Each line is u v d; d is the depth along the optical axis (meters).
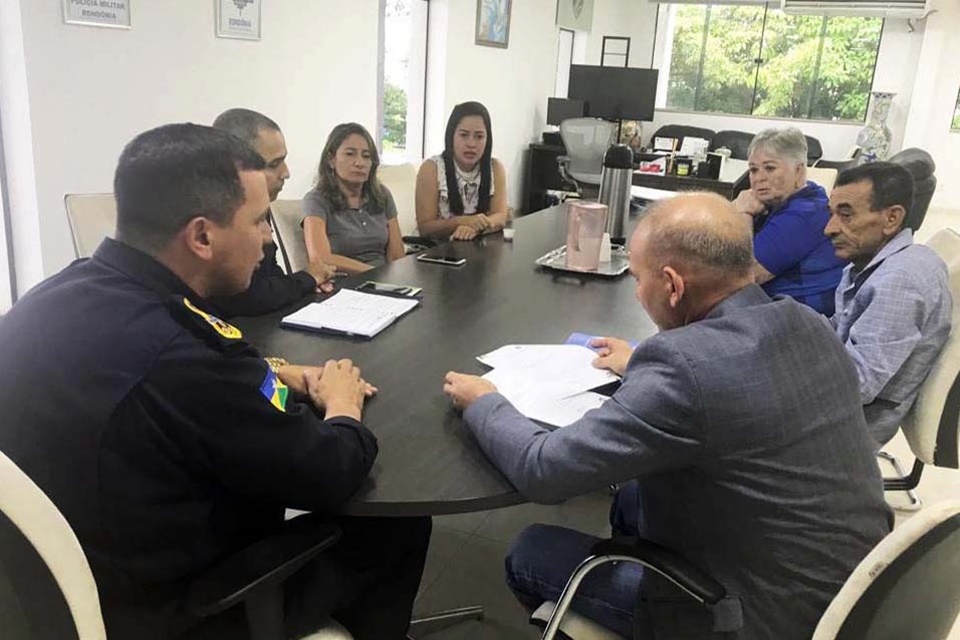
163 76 3.42
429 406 1.50
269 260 2.11
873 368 1.92
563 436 1.21
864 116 9.93
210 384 1.05
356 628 1.43
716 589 1.16
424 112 6.11
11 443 1.02
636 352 1.22
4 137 2.96
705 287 1.23
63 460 1.01
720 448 1.13
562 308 2.19
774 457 1.15
